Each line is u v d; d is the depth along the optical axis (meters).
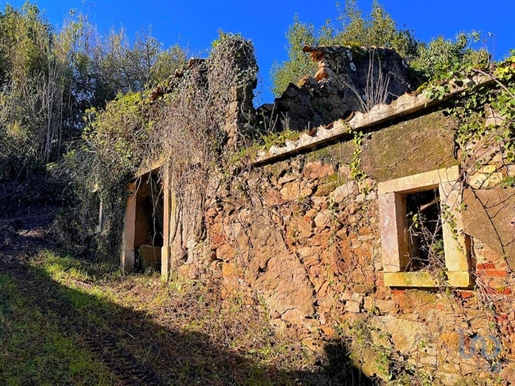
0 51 17.39
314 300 5.18
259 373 4.73
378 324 4.46
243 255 6.27
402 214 4.43
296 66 18.92
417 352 4.11
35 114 15.73
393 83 9.60
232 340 5.61
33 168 14.52
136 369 4.59
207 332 5.81
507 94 3.62
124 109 9.79
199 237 7.22
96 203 10.75
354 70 9.02
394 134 4.50
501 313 3.55
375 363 4.40
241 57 7.13
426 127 4.23
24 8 19.28
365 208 4.71
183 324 6.09
